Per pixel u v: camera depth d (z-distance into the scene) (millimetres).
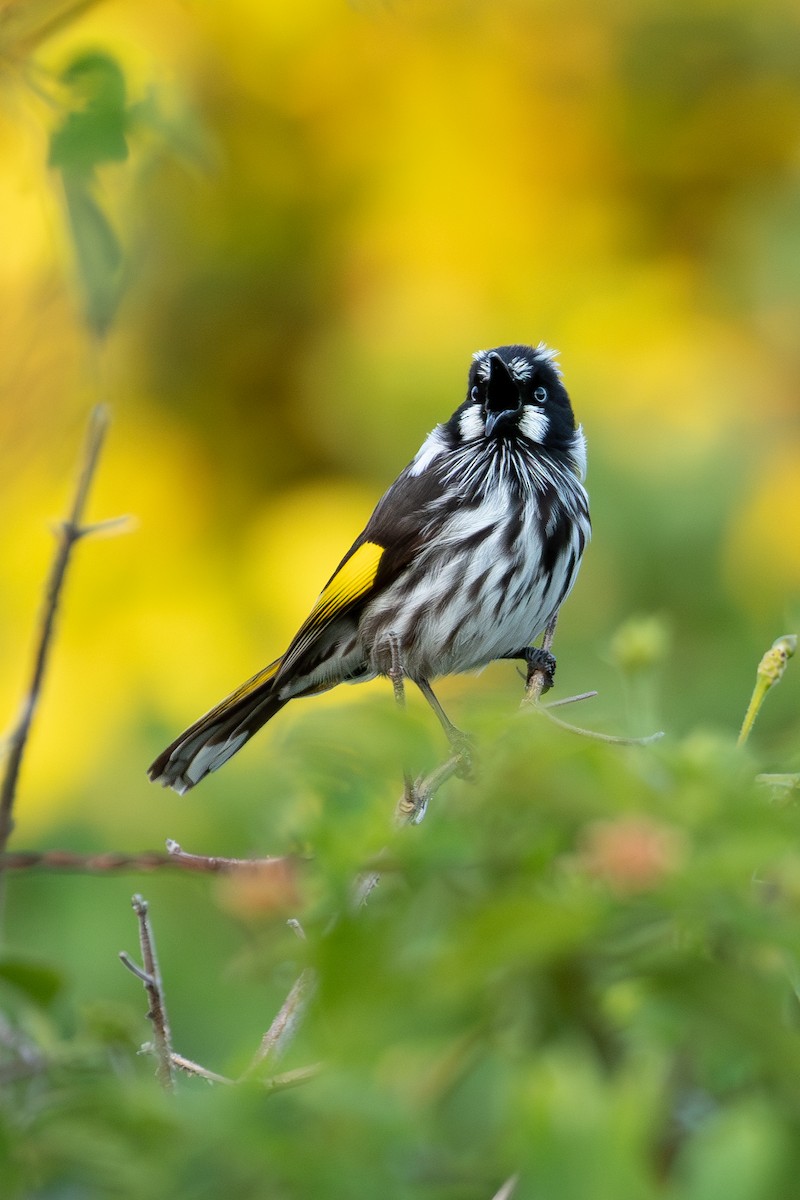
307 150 15586
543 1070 3688
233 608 13906
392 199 15398
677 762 4066
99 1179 3713
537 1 15773
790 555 14156
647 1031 3793
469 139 15672
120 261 6133
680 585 13984
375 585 10008
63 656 13375
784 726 12594
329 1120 3568
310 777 3918
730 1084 3799
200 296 15008
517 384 10242
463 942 3512
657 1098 3699
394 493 10281
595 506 13914
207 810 10914
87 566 13680
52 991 5008
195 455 14781
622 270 15125
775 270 15008
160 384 14883
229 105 15414
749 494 14164
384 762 3906
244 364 15023
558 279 15070
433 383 14227
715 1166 3619
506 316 14883
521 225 15531
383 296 15023
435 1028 3656
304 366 15055
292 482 14820
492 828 3838
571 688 13242
